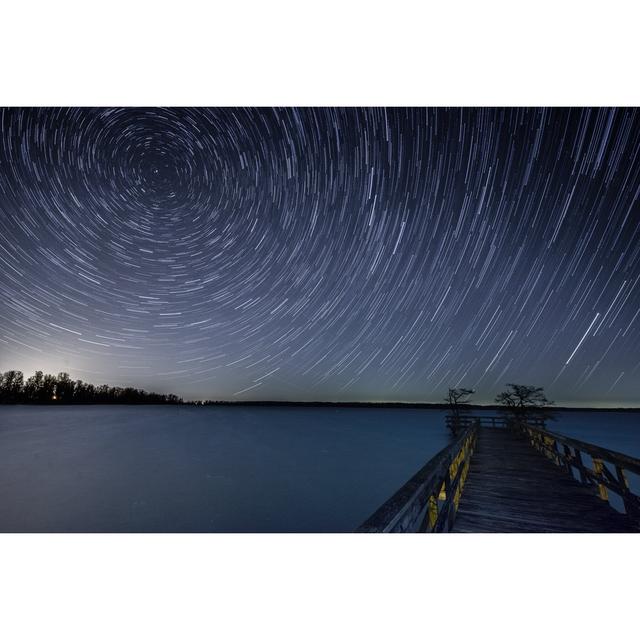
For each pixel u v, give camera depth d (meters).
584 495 4.35
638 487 12.95
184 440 28.97
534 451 7.99
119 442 27.09
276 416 72.00
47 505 12.20
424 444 27.55
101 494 13.40
